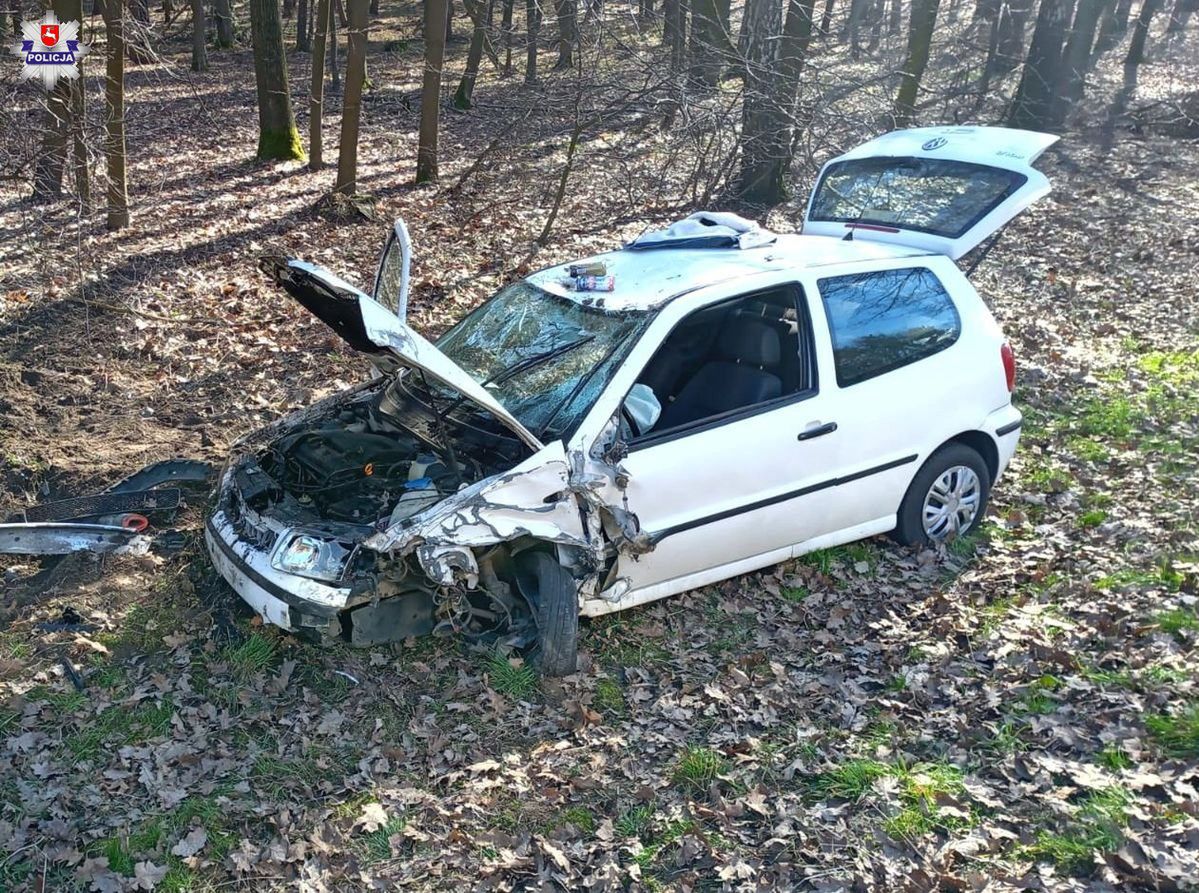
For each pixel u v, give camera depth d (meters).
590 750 4.42
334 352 8.88
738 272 5.46
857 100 12.91
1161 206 15.05
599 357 5.05
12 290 9.83
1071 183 16.45
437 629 4.97
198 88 27.39
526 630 4.95
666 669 4.98
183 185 15.68
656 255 5.93
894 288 5.83
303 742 4.43
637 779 4.24
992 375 6.07
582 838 3.94
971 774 4.12
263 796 4.15
